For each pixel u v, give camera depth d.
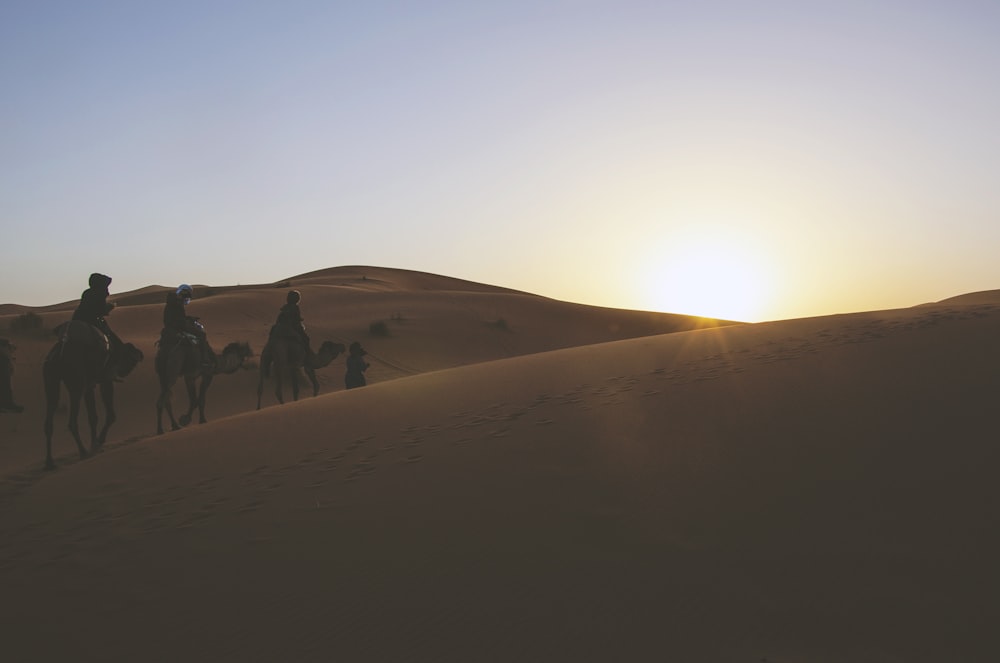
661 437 9.38
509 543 7.02
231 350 24.31
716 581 5.89
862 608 5.31
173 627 6.40
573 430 10.16
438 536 7.41
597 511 7.45
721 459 8.36
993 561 5.66
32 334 35.09
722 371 12.36
